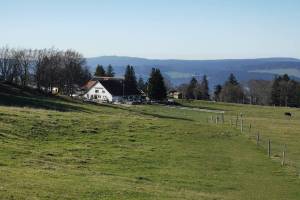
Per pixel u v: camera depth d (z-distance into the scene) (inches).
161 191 1056.2
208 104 6840.6
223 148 2007.9
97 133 2050.9
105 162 1455.5
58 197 850.1
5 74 5664.4
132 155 1628.9
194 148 1932.8
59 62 6314.0
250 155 1871.3
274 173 1531.7
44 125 2003.0
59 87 6220.5
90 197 888.3
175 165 1534.2
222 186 1277.1
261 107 6830.7
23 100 3595.0
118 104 5497.1
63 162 1344.7
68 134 1932.8
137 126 2391.7
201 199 1030.4
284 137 2635.3
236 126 3139.8
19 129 1811.0
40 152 1440.7
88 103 4665.4
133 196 948.6
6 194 810.2
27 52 7751.0
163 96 6796.3
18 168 1101.7
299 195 1231.5
